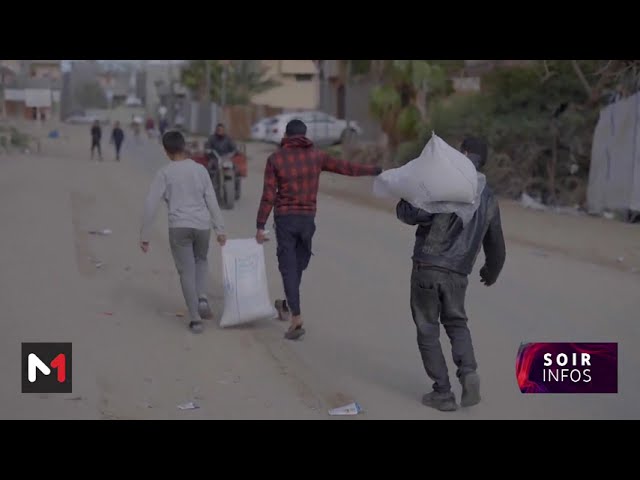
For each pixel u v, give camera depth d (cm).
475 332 818
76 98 11769
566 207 1836
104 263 1090
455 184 562
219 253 1189
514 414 607
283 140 767
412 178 573
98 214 1577
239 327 816
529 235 1434
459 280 583
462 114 2127
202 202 794
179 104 7306
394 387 660
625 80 1727
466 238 579
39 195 1853
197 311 793
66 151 4003
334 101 4222
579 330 833
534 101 1961
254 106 5688
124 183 2312
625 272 1134
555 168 1920
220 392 636
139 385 643
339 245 1314
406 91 2630
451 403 608
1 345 722
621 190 1616
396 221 1634
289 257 770
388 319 859
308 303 920
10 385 630
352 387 657
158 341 759
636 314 900
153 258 1144
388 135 2648
